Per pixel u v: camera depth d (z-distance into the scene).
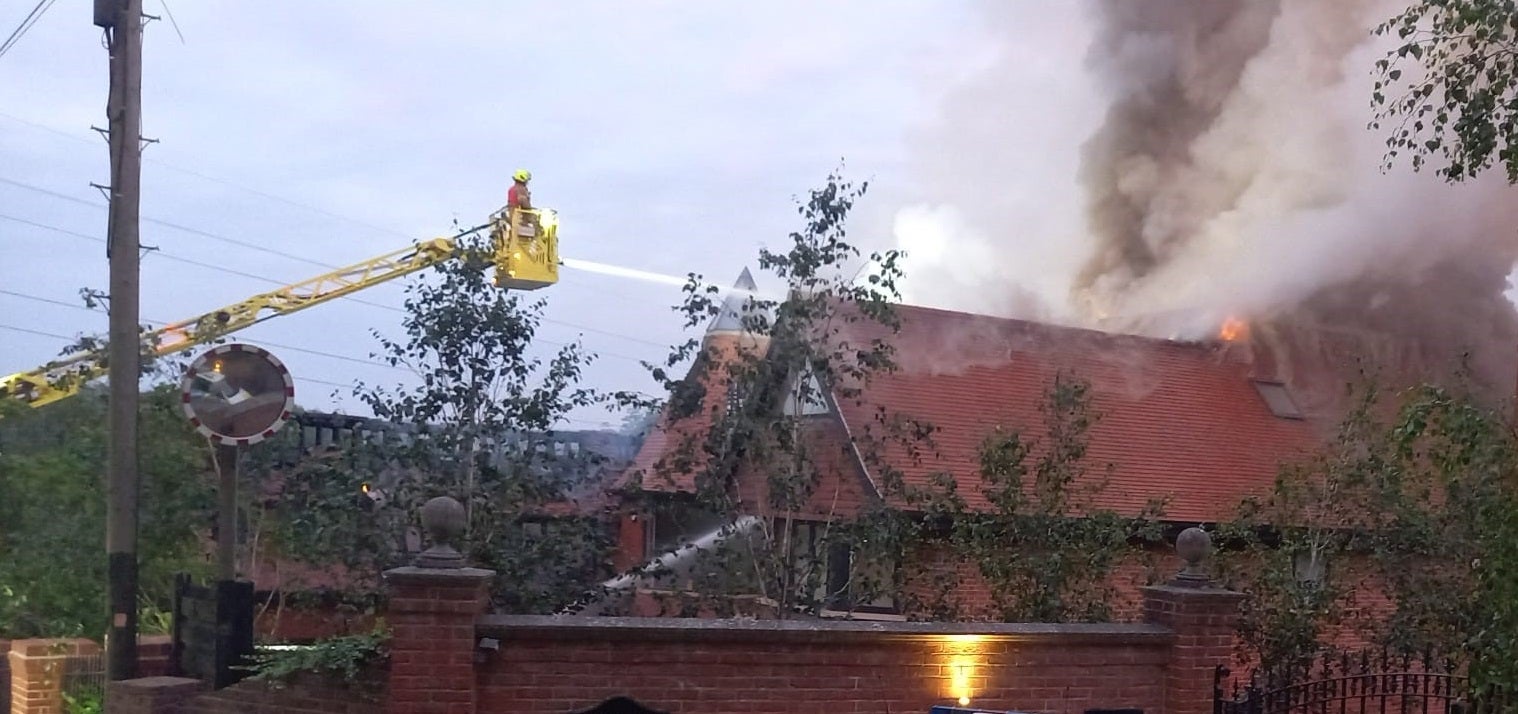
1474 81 6.23
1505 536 5.54
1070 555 8.72
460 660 5.47
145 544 9.98
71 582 10.14
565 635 5.69
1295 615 9.03
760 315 8.69
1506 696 5.68
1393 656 8.04
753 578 8.55
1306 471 9.63
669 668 5.86
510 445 8.41
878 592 8.55
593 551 8.50
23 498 10.69
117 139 8.95
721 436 8.52
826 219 8.65
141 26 9.12
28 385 14.98
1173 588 6.79
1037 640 6.43
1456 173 6.07
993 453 9.00
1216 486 14.08
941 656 6.28
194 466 10.08
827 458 9.38
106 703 7.23
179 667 7.79
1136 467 14.02
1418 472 9.34
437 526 5.63
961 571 8.86
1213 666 6.66
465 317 8.29
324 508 8.06
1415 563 9.37
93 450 10.52
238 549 9.94
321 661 6.25
